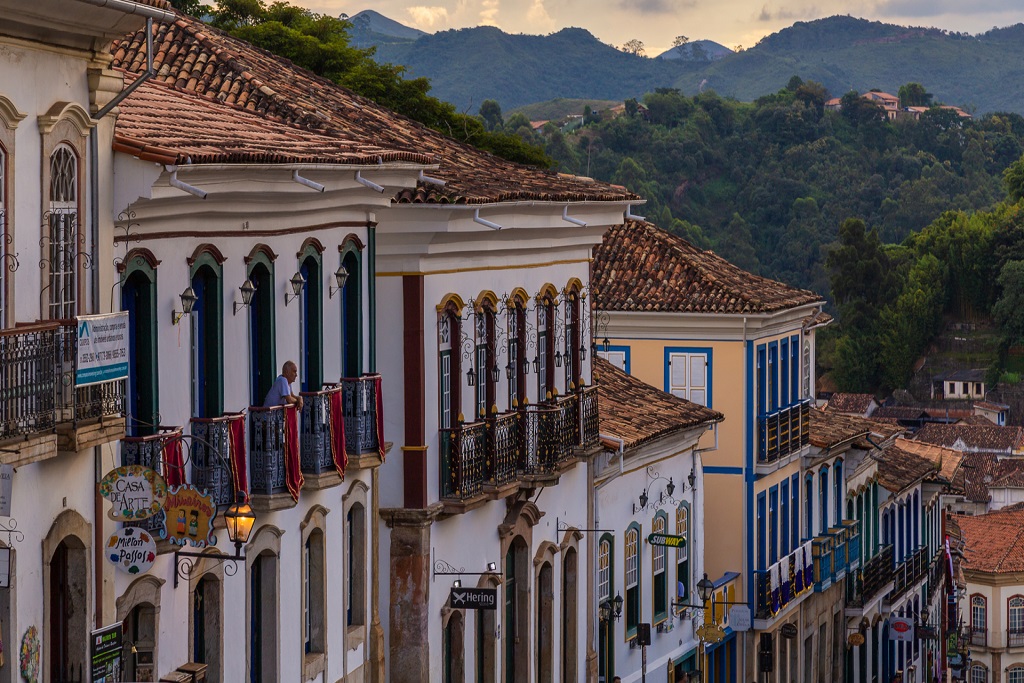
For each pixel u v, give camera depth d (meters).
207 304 29.38
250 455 30.77
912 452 104.62
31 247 23.59
